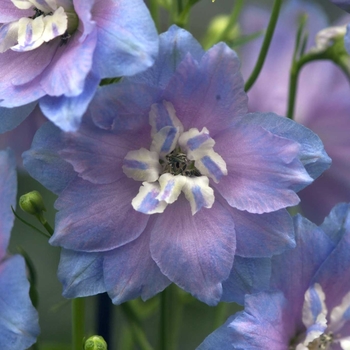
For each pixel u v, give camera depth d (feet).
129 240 1.13
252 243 1.14
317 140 1.12
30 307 1.11
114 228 1.13
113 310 1.25
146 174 1.13
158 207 1.13
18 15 1.15
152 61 1.07
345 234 1.16
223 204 1.15
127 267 1.13
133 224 1.13
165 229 1.14
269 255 1.13
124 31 1.08
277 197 1.12
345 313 1.18
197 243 1.14
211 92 1.12
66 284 1.12
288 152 1.11
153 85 1.11
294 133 1.12
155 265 1.14
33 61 1.13
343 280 1.17
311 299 1.16
